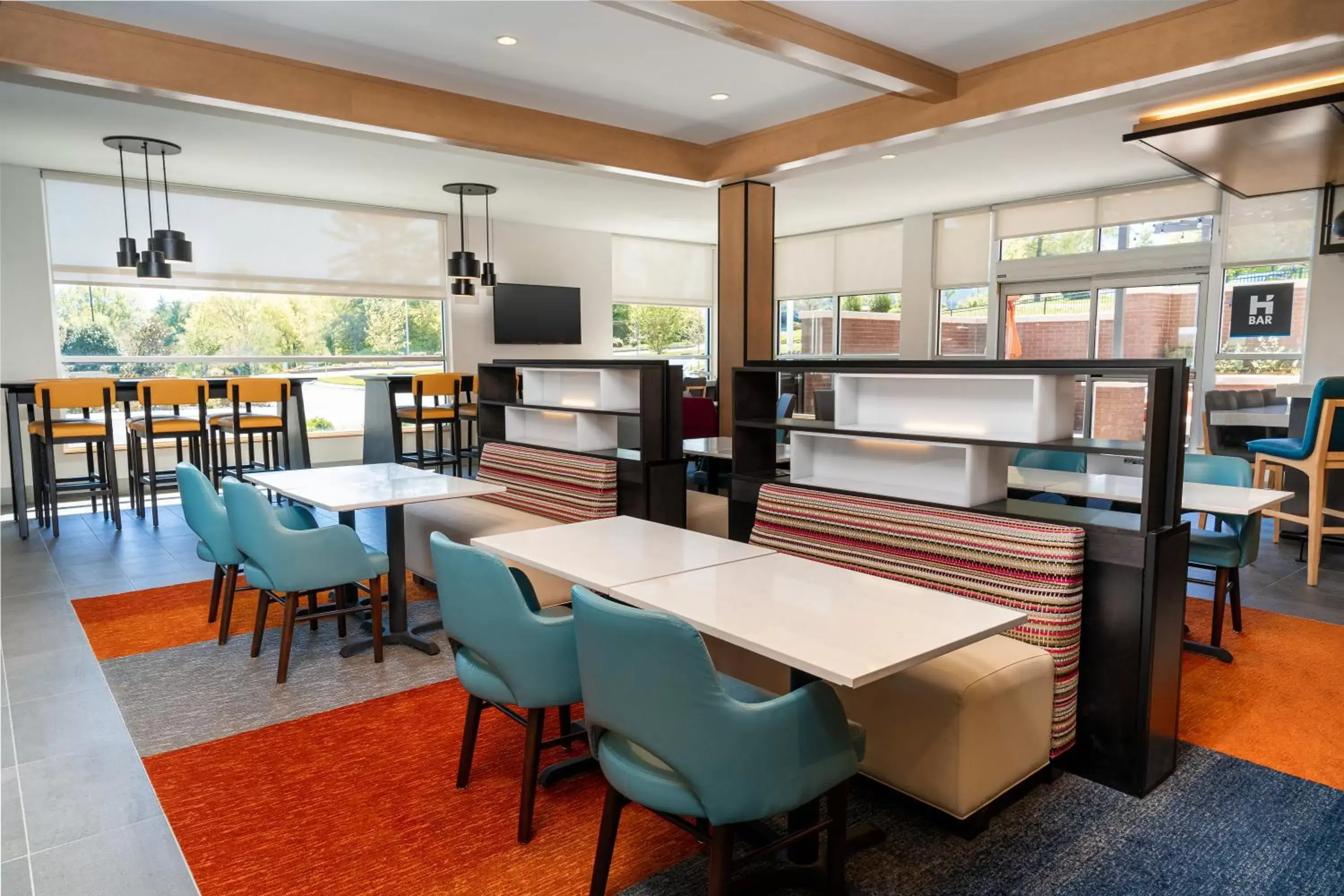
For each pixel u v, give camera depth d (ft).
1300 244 22.88
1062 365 8.68
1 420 23.71
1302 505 18.66
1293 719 9.89
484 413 18.58
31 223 23.53
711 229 36.19
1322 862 7.09
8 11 13.25
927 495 10.45
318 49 15.61
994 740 7.47
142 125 19.38
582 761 8.67
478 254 32.91
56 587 15.57
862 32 14.75
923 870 7.00
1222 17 13.50
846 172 24.75
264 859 7.22
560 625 7.12
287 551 10.84
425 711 10.30
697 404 23.12
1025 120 18.48
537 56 16.07
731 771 5.30
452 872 7.04
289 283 28.58
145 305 26.27
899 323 33.45
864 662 5.48
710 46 15.52
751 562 8.36
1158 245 25.75
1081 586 8.42
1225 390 22.09
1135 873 6.95
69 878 6.93
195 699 10.62
